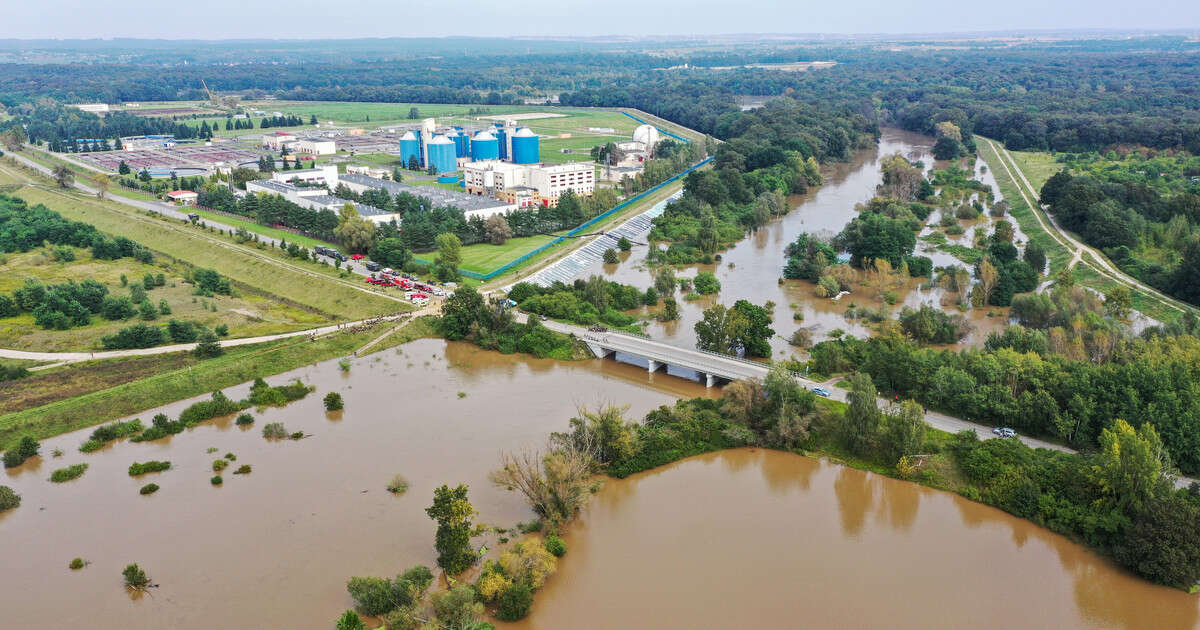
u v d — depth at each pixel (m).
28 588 154.12
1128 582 153.88
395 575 155.88
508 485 174.62
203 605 148.62
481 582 147.75
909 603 149.12
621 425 198.12
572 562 160.88
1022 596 150.88
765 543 166.88
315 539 167.62
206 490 186.88
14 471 197.50
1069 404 192.75
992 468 181.88
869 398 196.12
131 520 175.50
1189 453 178.75
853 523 173.88
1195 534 149.75
